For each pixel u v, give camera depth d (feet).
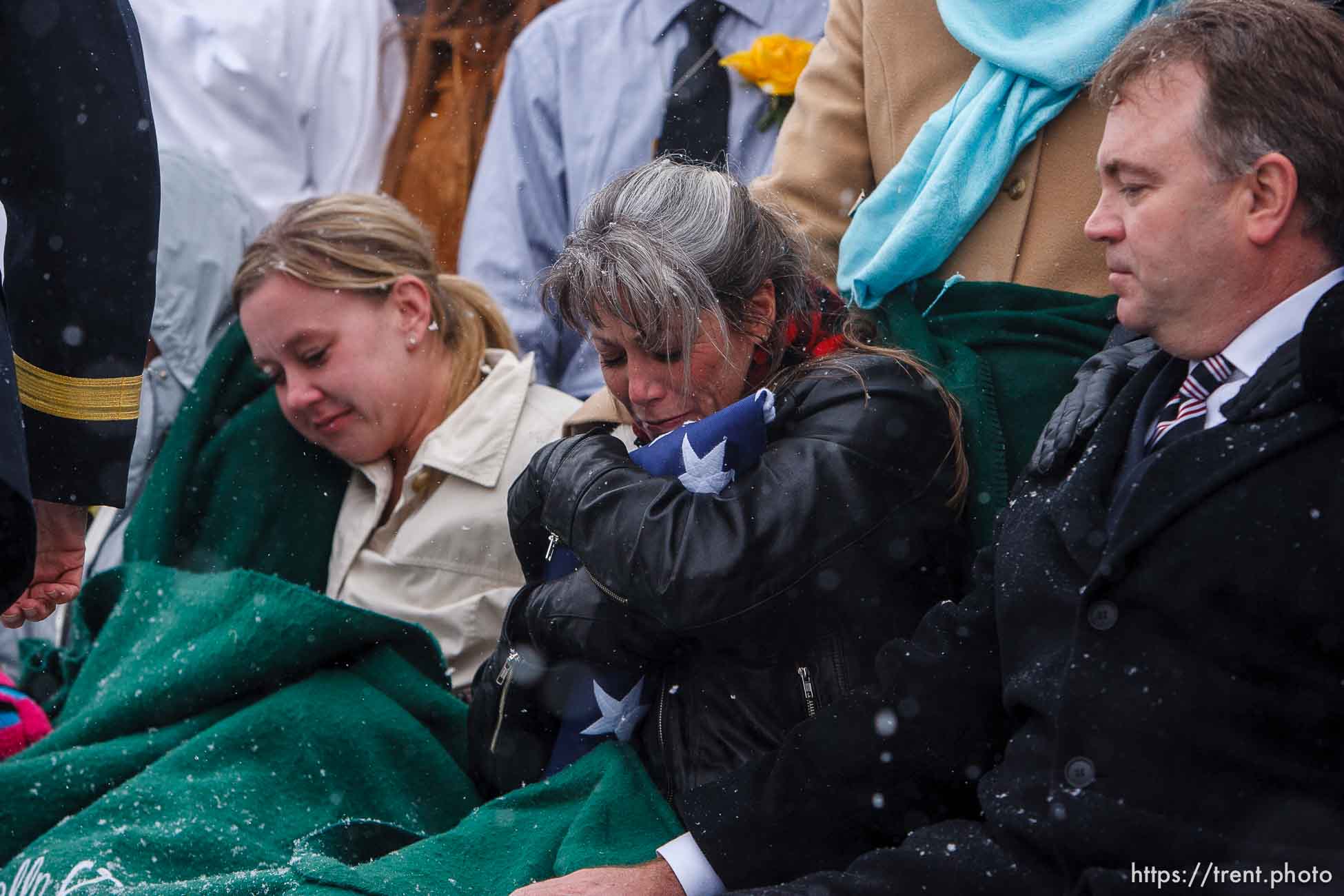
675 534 25.27
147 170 27.27
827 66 33.45
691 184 27.07
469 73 55.11
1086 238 29.99
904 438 25.94
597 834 25.44
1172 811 19.57
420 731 30.68
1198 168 20.58
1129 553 20.16
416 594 35.01
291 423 37.45
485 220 47.44
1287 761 19.48
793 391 26.73
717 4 45.75
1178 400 21.79
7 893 27.37
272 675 31.40
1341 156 20.12
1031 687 21.11
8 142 26.53
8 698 34.78
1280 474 19.61
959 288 29.81
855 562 25.35
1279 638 19.52
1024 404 28.32
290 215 36.06
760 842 23.38
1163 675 19.90
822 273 31.81
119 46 26.99
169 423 44.06
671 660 26.94
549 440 35.37
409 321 35.86
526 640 27.78
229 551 36.78
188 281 44.98
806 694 25.44
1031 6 30.42
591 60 46.83
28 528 22.11
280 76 52.80
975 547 27.07
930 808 23.30
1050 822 20.01
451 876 25.25
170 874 27.68
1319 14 20.61
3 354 22.17
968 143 29.84
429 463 35.24
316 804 29.63
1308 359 19.34
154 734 31.35
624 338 26.58
